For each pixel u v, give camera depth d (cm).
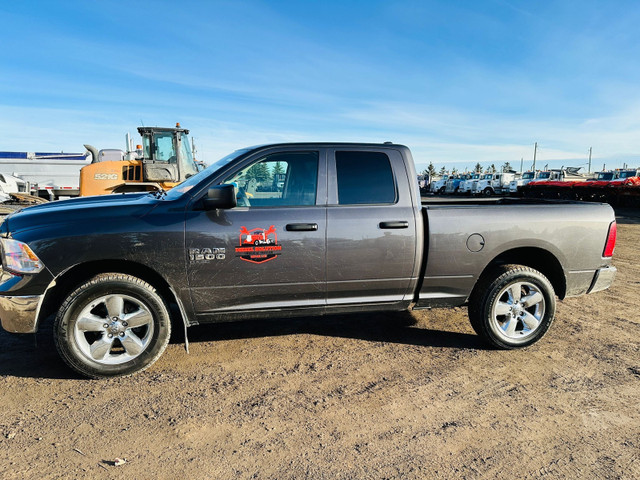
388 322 459
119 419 269
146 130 1054
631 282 642
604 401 297
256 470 223
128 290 317
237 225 332
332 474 221
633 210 2228
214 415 275
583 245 390
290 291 348
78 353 312
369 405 288
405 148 377
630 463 231
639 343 402
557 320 465
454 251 367
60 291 331
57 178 2116
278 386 314
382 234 354
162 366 346
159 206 331
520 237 377
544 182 3005
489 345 385
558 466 229
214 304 341
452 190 4766
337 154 363
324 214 347
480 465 229
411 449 242
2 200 1510
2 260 313
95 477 216
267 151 354
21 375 327
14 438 247
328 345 393
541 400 297
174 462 229
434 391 308
